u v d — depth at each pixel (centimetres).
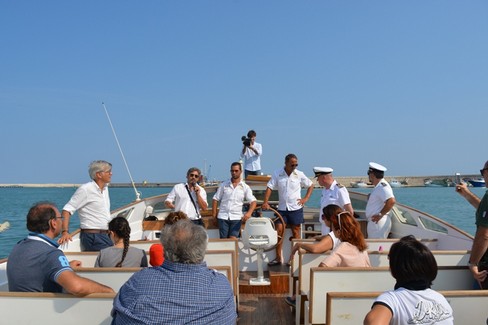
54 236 300
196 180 600
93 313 272
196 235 227
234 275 389
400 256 209
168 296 215
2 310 276
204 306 217
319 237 429
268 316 439
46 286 284
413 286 206
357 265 344
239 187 594
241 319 432
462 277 351
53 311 274
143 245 464
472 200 383
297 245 413
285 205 602
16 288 283
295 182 604
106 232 493
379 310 199
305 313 352
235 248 442
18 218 2309
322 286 319
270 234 497
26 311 275
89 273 329
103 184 490
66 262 281
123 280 328
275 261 587
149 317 212
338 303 274
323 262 340
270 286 513
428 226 618
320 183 561
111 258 357
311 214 755
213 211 616
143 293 217
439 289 352
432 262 206
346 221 356
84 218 486
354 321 274
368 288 318
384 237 553
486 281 311
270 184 612
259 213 668
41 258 279
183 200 598
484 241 304
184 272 222
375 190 548
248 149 825
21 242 290
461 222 1888
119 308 218
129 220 669
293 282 438
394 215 683
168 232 228
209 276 228
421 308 200
